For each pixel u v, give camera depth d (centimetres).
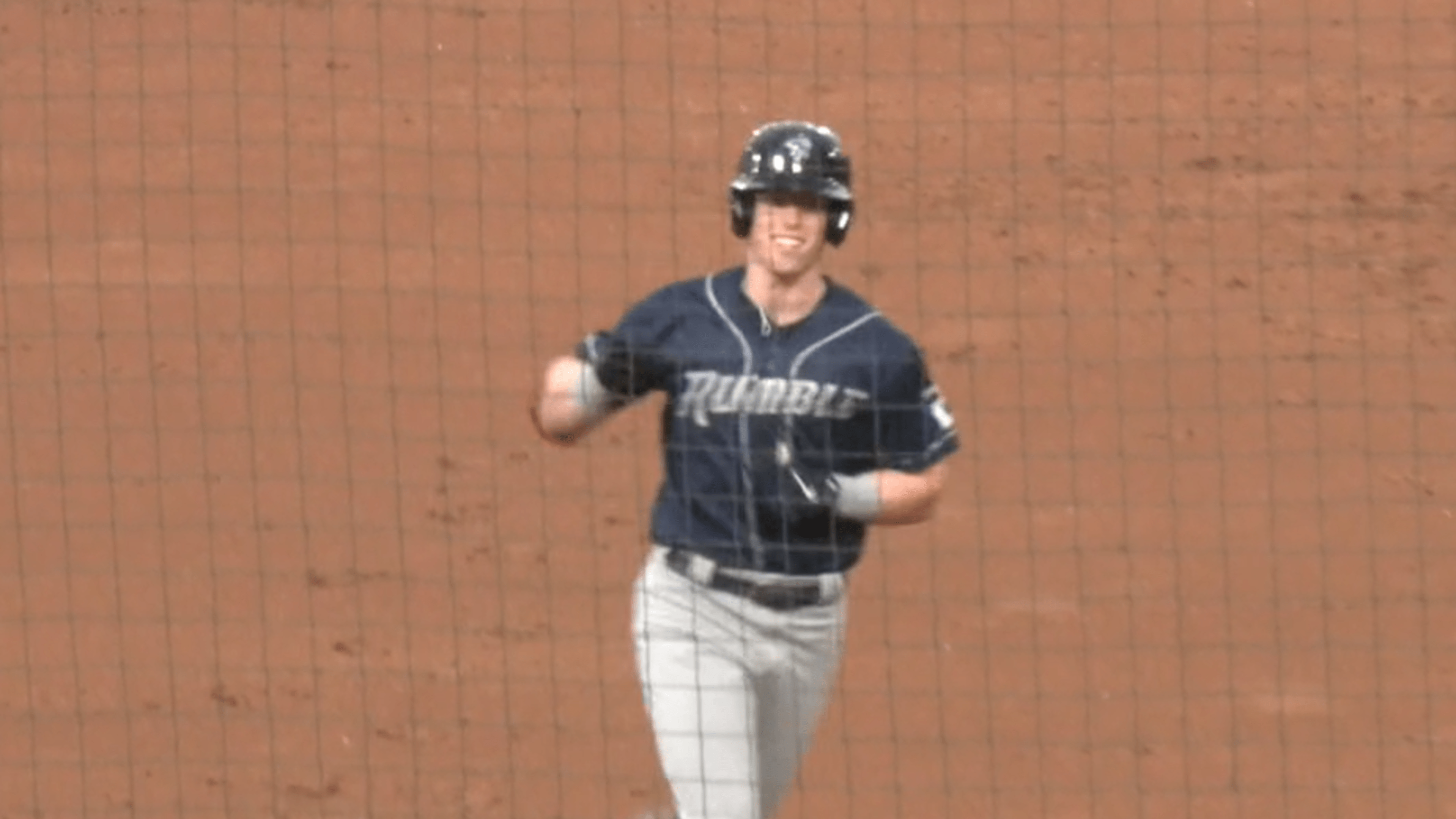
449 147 5428
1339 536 3881
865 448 2292
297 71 5706
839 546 2305
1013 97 5566
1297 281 4862
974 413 4319
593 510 3981
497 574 3794
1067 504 3981
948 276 4897
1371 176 5247
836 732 3288
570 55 5747
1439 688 3416
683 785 2284
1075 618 3622
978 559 3800
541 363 4534
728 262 4950
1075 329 4662
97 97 5641
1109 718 3338
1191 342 4616
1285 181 5244
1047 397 4391
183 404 4406
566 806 3134
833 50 5741
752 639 2294
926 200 5212
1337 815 3092
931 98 5569
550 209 5172
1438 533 3888
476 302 4791
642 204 5194
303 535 3916
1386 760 3231
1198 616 3631
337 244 5041
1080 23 5803
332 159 5397
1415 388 4419
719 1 5894
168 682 3500
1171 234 5059
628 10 5881
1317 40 5719
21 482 4131
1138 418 4300
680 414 2280
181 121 5541
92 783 3250
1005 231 5084
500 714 3388
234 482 4106
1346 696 3403
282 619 3669
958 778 3170
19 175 5359
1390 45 5706
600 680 3478
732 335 2273
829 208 2294
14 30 5878
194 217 5172
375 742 3328
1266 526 3912
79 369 4569
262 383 4478
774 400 2255
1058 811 3097
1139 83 5603
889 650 3519
